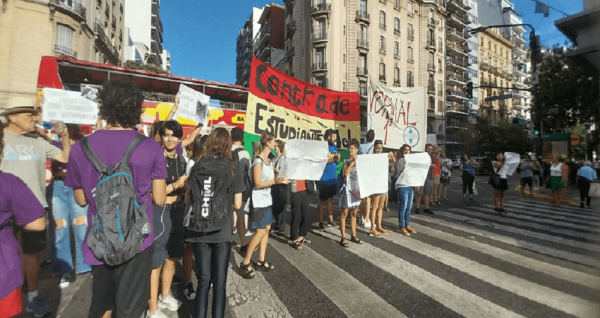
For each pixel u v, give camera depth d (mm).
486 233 5367
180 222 2857
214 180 2361
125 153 1817
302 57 32344
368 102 6734
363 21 31078
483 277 3410
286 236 5281
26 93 16516
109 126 1933
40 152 2793
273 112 6387
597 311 1630
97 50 22562
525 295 2943
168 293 2889
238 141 4027
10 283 1633
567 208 8445
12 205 1643
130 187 1756
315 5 30594
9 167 2568
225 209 2369
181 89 3877
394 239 4980
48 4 17203
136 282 1844
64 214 3250
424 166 5398
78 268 3406
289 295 3055
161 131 2824
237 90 10234
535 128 10117
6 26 16094
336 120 7234
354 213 4777
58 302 2938
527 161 12047
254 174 3496
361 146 6312
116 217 1683
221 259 2387
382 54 33188
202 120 4129
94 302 1759
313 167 4223
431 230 5586
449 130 45125
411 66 36406
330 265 3842
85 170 1777
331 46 30062
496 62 43406
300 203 4516
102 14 24062
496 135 31297
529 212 7625
